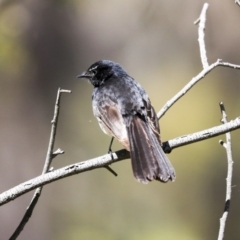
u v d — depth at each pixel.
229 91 15.97
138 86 8.56
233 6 15.45
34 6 13.91
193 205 15.58
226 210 7.07
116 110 8.18
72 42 14.62
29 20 13.77
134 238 15.00
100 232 14.91
